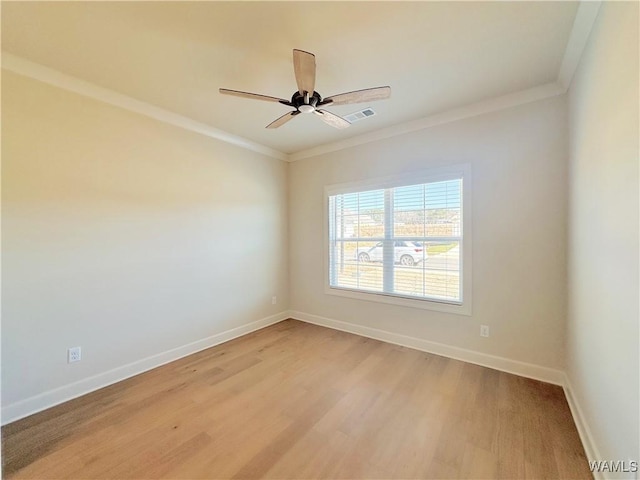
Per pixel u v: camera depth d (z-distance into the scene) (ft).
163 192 9.21
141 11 5.08
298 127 10.46
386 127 10.48
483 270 8.85
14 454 5.34
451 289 9.60
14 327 6.42
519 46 6.07
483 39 5.86
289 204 14.07
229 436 5.82
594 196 5.22
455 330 9.44
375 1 4.89
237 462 5.16
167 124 9.29
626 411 3.82
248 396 7.26
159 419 6.37
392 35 5.74
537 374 8.04
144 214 8.74
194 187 10.10
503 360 8.57
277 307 13.56
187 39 5.83
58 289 7.07
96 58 6.42
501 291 8.57
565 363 7.58
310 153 13.12
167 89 7.80
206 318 10.48
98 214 7.76
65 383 7.14
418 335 10.25
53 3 4.84
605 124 4.58
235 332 11.52
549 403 6.86
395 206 10.81
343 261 12.41
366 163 11.35
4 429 6.03
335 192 12.37
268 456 5.30
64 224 7.16
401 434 5.86
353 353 9.88
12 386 6.38
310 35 5.73
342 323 12.37
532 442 5.59
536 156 7.96
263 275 12.80
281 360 9.35
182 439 5.74
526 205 8.14
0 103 6.24
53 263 6.98
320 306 13.11
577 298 6.51
